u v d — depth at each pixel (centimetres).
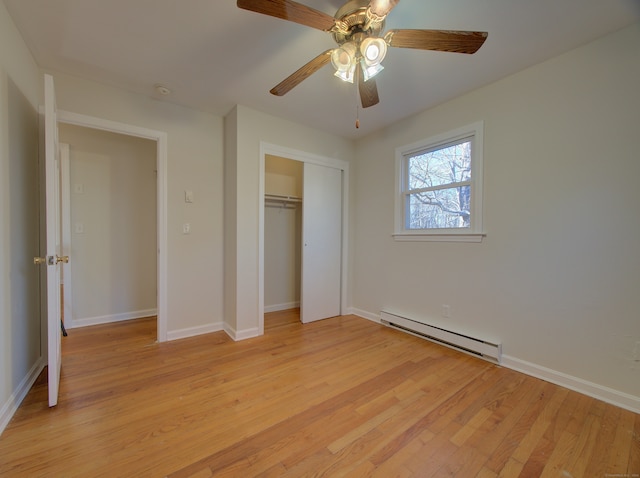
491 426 154
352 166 371
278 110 285
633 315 171
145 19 166
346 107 279
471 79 228
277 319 347
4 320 153
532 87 210
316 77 227
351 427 152
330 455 133
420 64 207
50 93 165
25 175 186
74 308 305
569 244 194
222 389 188
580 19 164
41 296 211
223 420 157
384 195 330
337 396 181
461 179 261
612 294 178
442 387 193
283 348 258
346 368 220
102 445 137
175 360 230
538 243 209
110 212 323
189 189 282
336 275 361
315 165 337
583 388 187
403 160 312
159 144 265
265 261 378
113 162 323
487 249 238
